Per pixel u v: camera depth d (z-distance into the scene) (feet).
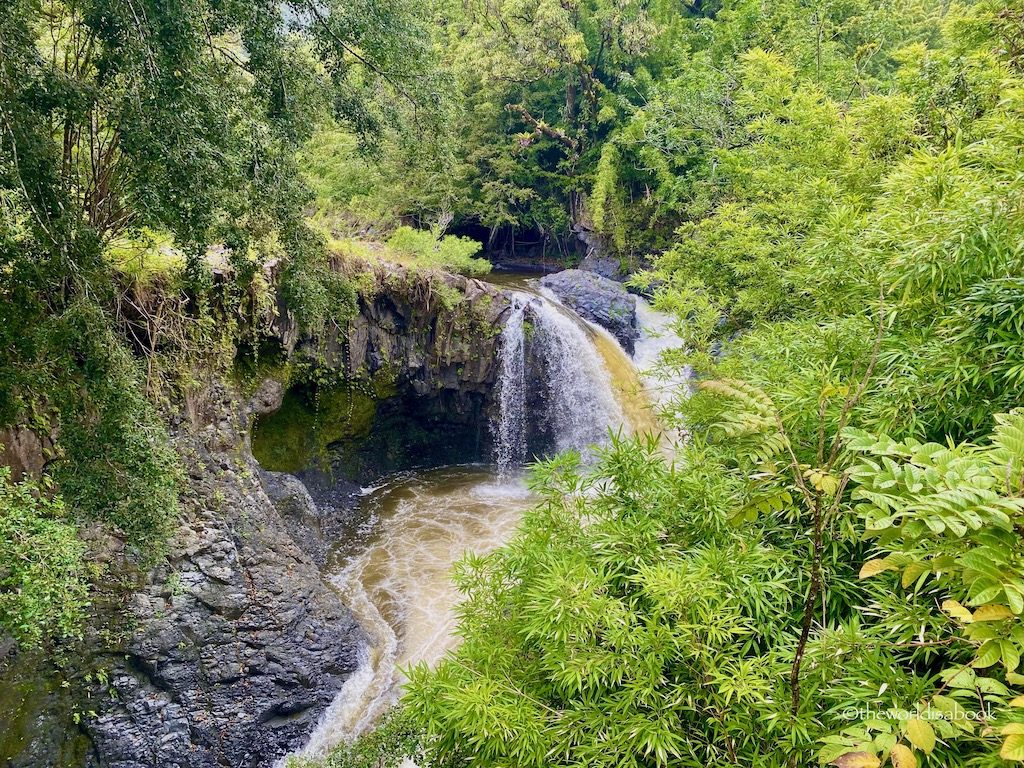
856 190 25.88
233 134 21.44
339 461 44.55
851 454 10.80
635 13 74.08
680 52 72.28
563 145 84.43
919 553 6.08
